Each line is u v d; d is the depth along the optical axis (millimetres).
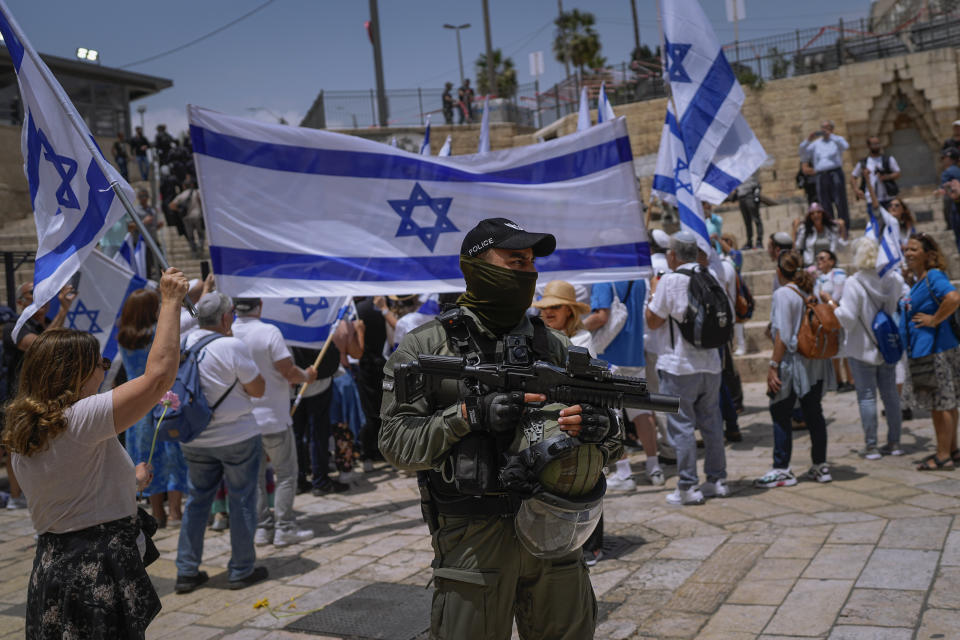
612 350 6496
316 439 7273
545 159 5789
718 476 6078
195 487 5000
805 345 5977
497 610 2434
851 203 19234
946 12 21750
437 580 2494
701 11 7039
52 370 2752
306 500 7168
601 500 2416
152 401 2801
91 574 2725
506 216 5746
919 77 20719
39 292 3631
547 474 2305
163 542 6172
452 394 2412
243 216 5352
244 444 4930
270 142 5414
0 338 6805
